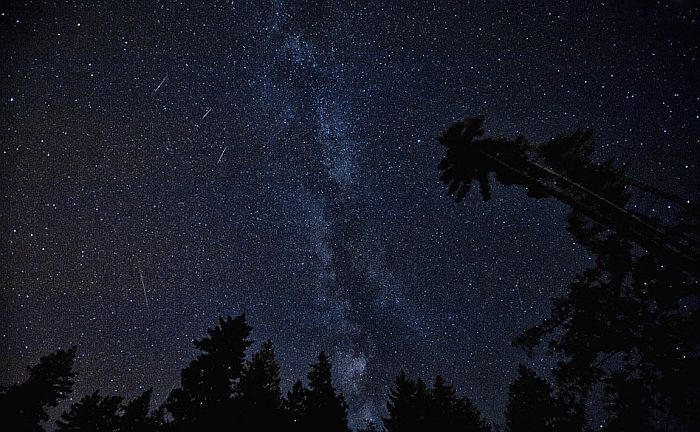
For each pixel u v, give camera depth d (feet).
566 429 34.04
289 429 51.57
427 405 60.44
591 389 31.58
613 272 28.37
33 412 56.75
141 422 48.03
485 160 19.66
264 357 66.49
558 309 32.01
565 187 18.85
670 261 15.57
